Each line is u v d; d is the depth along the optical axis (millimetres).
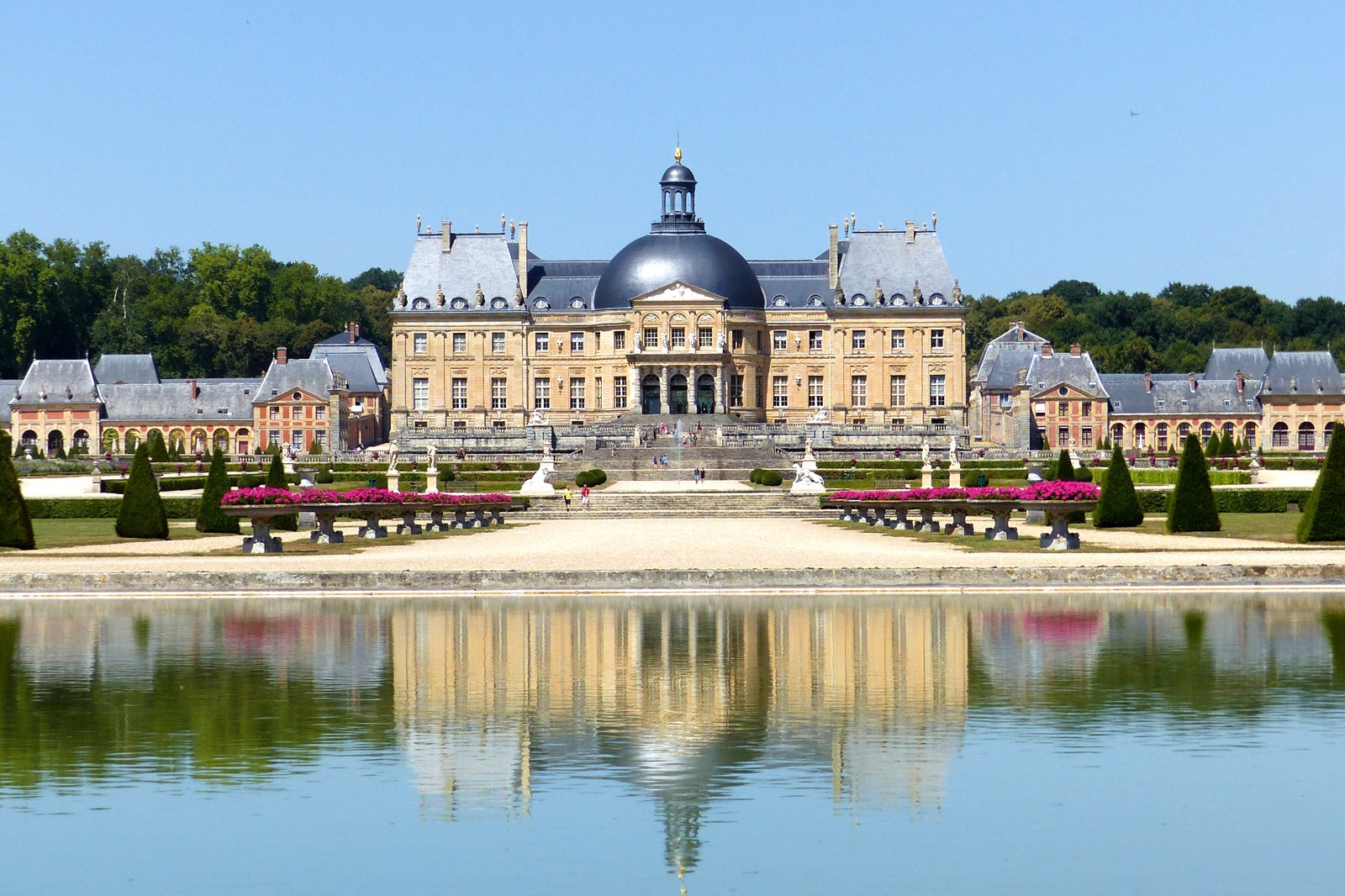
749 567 75938
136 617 64438
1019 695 47125
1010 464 164375
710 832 34125
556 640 57750
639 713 45062
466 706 46031
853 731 42688
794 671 51156
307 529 110125
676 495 125125
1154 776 38156
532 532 105062
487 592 72375
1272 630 59438
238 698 47156
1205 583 73125
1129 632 58938
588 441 187125
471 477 154125
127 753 40625
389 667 52281
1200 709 45125
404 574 72562
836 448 188250
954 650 55031
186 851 33031
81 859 32625
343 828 34500
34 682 49844
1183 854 32719
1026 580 73062
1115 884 31125
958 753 40281
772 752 40469
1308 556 81625
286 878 31594
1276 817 35031
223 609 67062
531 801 36344
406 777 38312
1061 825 34594
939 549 89375
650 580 72625
